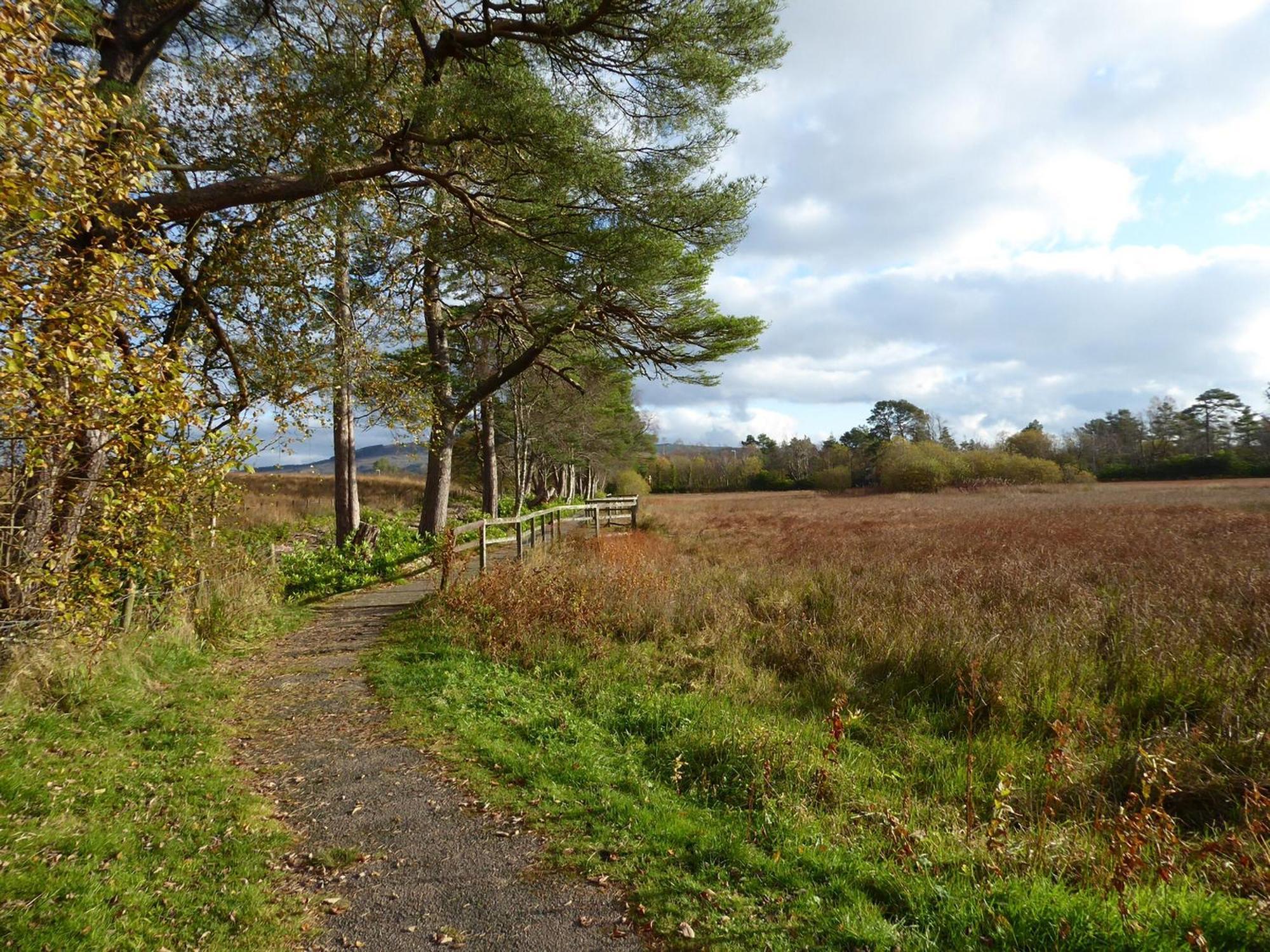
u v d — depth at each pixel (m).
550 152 9.54
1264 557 11.18
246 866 3.87
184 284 9.35
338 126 8.77
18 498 5.71
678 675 7.50
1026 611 8.23
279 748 5.73
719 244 11.90
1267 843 3.68
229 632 9.30
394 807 4.62
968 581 10.16
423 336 14.74
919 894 3.33
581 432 33.22
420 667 7.79
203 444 6.32
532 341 17.08
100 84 7.45
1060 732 4.28
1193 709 5.77
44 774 4.69
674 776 4.86
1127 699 5.94
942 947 2.96
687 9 8.83
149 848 4.00
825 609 9.44
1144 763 4.69
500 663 8.00
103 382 4.85
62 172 4.75
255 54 9.76
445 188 10.66
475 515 24.72
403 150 9.93
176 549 7.37
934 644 7.24
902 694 6.75
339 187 9.67
